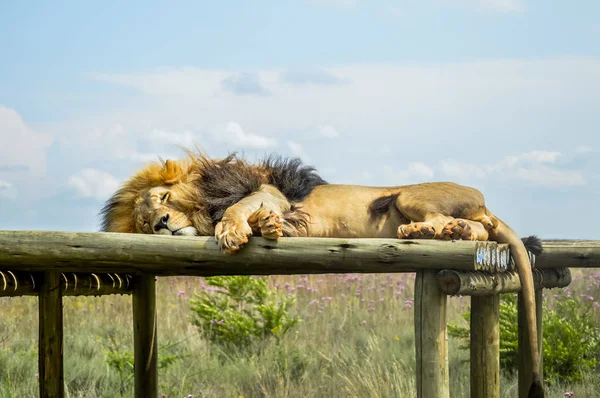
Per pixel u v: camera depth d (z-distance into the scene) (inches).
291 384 531.2
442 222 315.6
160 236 285.6
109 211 373.1
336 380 536.7
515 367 549.0
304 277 967.0
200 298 699.4
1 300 917.2
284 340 650.2
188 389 530.6
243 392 542.9
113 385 546.0
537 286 378.9
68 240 276.5
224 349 654.5
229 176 351.9
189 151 373.4
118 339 692.7
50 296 308.5
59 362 310.7
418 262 274.2
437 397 275.7
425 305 278.7
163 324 754.2
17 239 273.7
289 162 368.2
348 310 809.5
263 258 283.3
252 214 305.0
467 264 273.4
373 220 346.6
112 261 280.7
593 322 650.2
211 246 286.0
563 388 507.5
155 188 353.4
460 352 611.5
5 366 572.7
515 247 320.5
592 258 376.2
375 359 583.8
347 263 278.4
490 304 320.2
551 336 548.4
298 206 347.6
